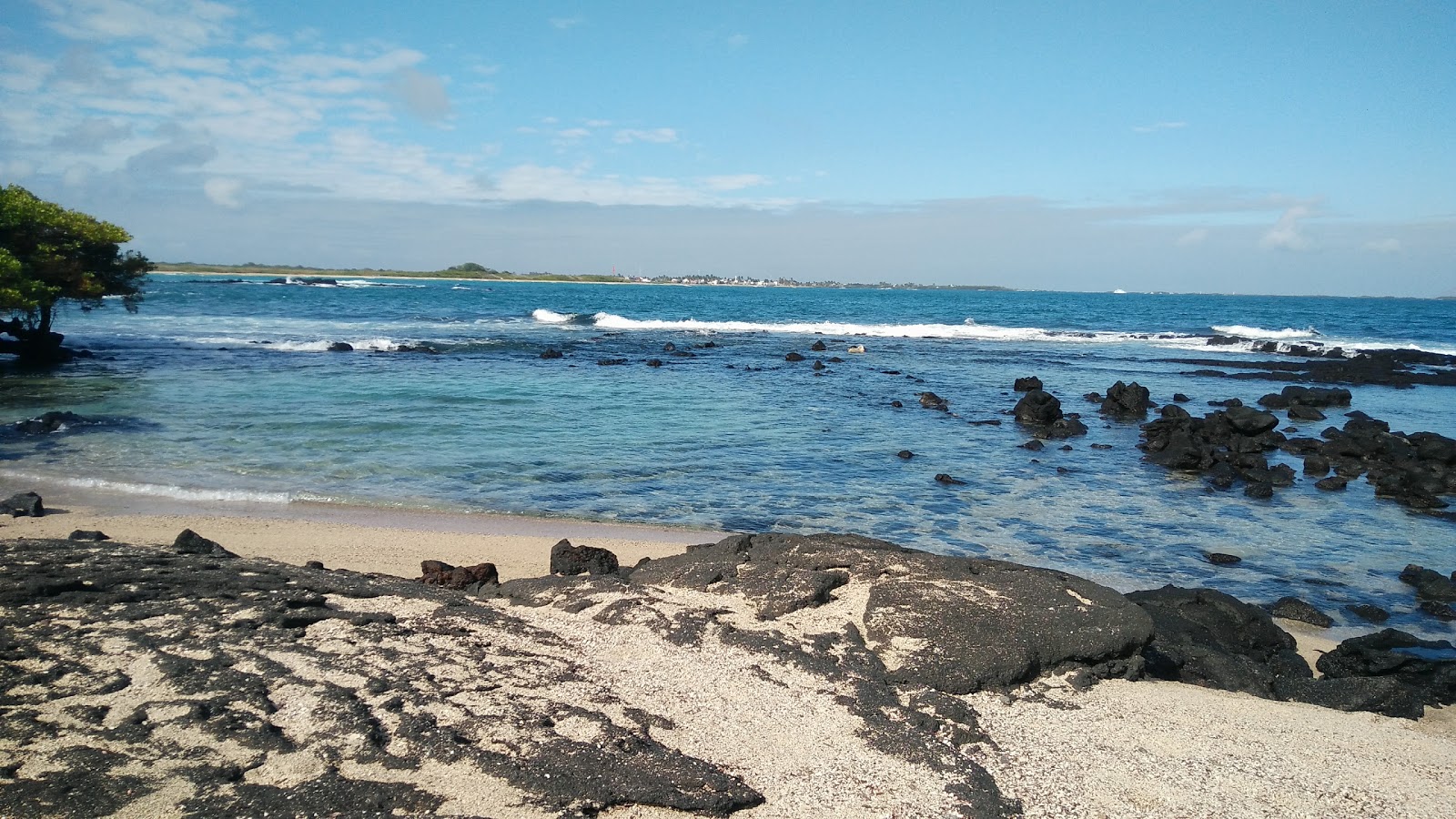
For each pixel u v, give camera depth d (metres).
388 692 5.92
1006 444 22.86
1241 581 12.45
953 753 5.74
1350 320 96.00
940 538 13.97
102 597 7.27
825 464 19.30
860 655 7.04
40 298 31.75
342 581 8.38
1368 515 16.64
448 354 41.59
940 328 66.56
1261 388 37.31
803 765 5.52
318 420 22.05
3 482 15.05
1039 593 7.97
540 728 5.61
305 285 133.38
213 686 5.80
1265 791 5.56
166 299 81.31
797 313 94.50
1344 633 10.56
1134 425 27.23
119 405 23.55
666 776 5.16
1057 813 5.19
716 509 15.20
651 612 7.79
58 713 5.38
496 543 12.48
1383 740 6.59
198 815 4.48
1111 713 6.58
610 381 32.34
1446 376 41.03
